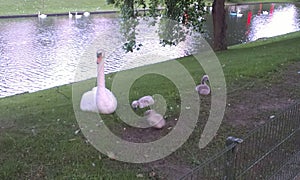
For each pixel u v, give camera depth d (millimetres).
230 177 2109
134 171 3031
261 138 2664
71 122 4000
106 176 2941
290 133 2744
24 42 12789
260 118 4168
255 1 28453
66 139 3578
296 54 7742
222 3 9570
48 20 17984
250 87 5359
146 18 6844
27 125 4008
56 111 4473
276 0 29406
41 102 5246
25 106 5020
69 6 21969
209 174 2555
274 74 6094
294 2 28453
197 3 8305
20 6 20922
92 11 20703
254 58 7531
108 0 8000
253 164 2469
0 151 3336
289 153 2783
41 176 2945
